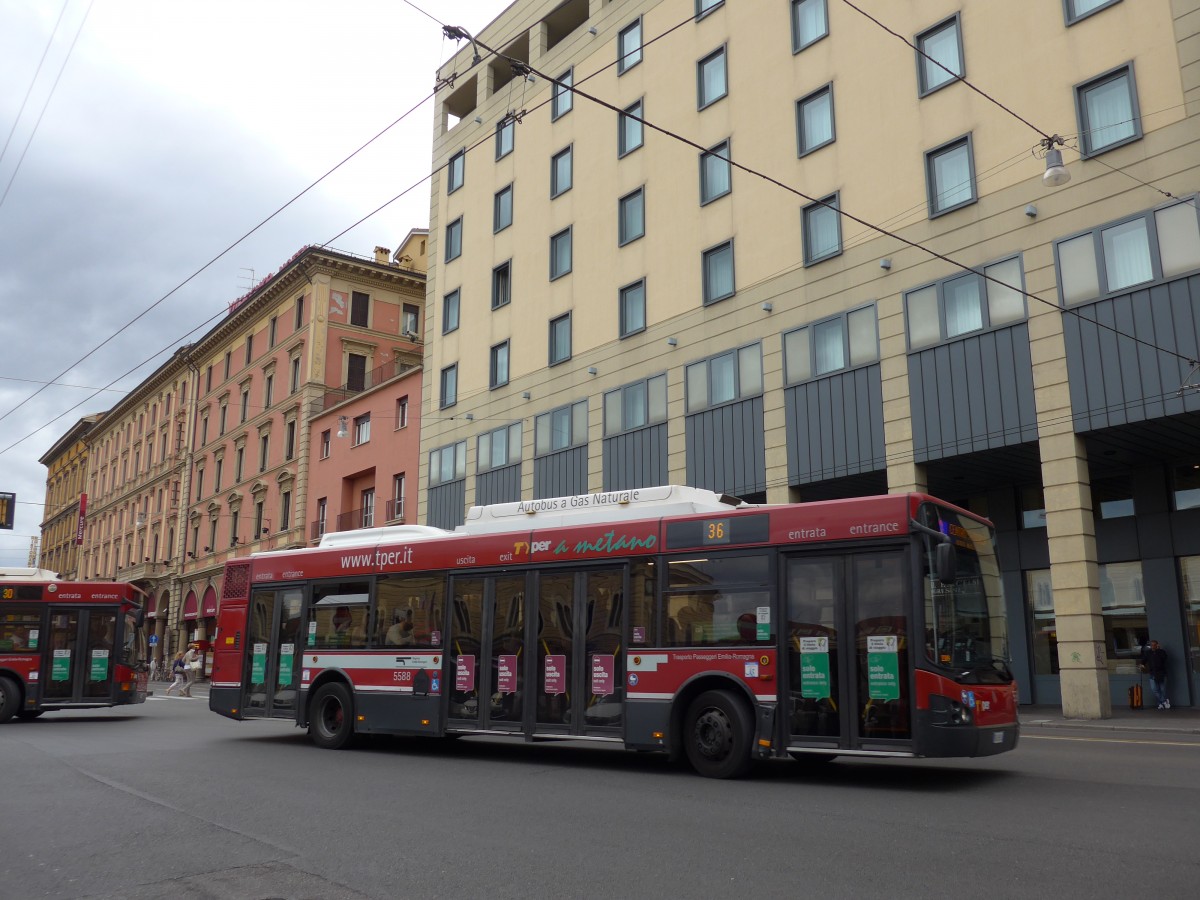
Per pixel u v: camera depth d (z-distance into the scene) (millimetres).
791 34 26391
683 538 11688
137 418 73062
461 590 13664
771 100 26672
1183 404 18047
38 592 20641
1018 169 21062
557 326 33281
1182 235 18500
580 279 32375
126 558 70188
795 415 24609
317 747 14727
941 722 9641
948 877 6094
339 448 45750
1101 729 17219
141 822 8305
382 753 13945
